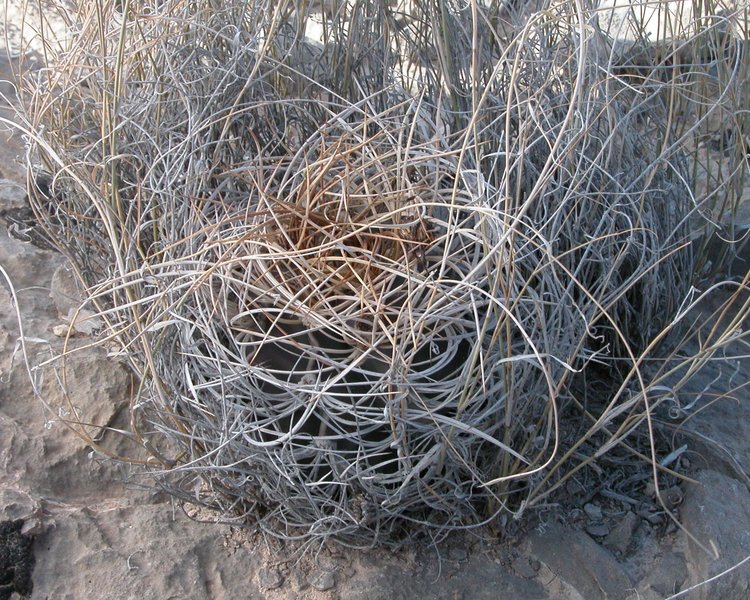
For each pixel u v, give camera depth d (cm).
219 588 172
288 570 175
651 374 212
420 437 160
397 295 167
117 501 187
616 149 198
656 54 223
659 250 196
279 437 165
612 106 192
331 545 179
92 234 214
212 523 182
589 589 174
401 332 159
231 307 172
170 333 171
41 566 170
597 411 204
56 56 229
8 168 263
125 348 177
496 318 161
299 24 218
